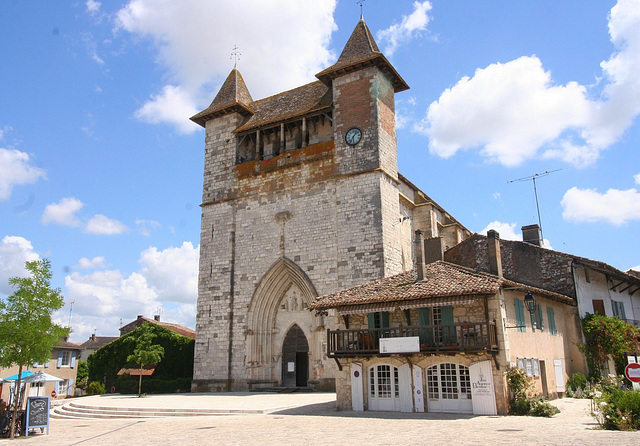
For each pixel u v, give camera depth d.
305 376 36.41
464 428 16.70
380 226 34.09
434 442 13.95
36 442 17.31
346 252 34.84
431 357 22.22
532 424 17.42
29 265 21.53
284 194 38.62
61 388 51.97
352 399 23.66
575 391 28.30
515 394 20.84
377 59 36.78
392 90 39.53
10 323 20.41
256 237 39.12
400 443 13.99
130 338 46.12
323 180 37.03
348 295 24.97
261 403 27.17
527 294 23.50
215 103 44.66
